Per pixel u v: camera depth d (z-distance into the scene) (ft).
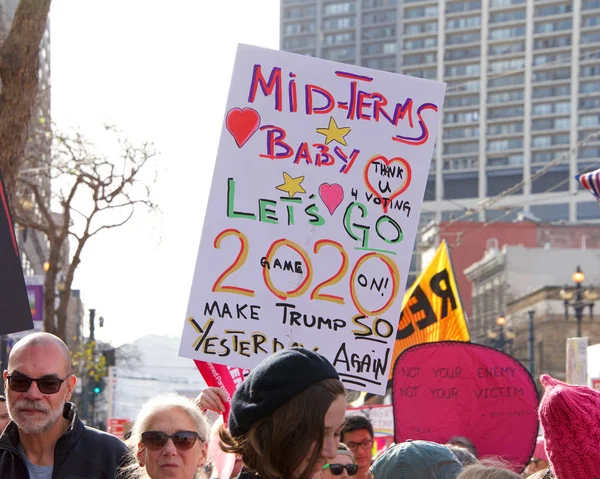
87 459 13.75
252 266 15.46
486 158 472.44
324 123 16.14
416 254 291.79
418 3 506.07
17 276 14.30
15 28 24.58
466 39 492.95
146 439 12.70
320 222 15.81
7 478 13.61
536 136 469.16
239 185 15.69
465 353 20.84
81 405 144.66
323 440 7.98
